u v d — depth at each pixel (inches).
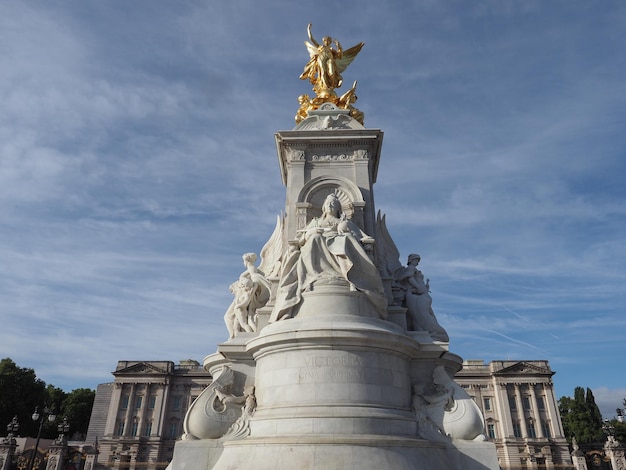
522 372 2229.3
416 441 425.4
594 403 2714.1
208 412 485.4
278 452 401.1
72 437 2719.0
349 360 458.0
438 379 505.4
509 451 2110.0
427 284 617.0
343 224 561.9
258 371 500.1
